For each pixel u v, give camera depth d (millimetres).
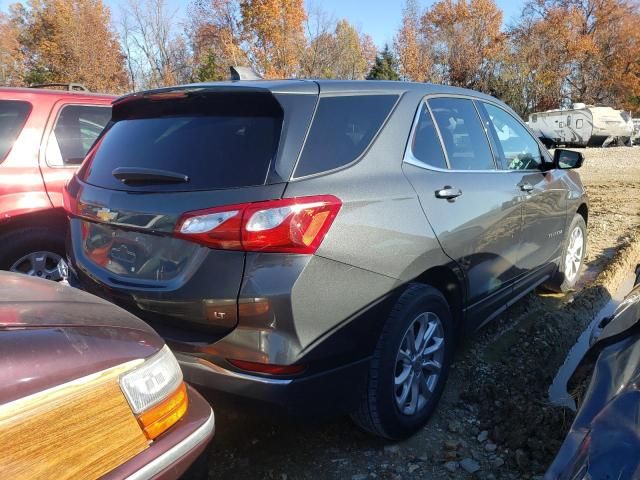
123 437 1746
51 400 1574
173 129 2961
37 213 4473
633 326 2350
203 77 39094
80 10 39062
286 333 2447
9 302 1945
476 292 3611
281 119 2650
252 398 2479
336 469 2926
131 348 1899
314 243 2502
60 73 38594
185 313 2559
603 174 16781
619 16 49031
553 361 4137
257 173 2537
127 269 2803
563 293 5531
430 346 3248
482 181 3682
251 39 40312
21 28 43406
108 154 3184
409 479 2852
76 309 2016
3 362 1542
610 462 1563
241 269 2439
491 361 4074
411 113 3293
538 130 32094
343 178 2723
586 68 49531
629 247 7082
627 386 1901
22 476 1480
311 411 2584
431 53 49719
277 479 2848
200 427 2025
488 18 49031
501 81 47688
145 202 2695
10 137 4438
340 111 2893
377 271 2766
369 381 2840
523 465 2920
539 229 4516
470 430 3268
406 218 2939
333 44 43812
